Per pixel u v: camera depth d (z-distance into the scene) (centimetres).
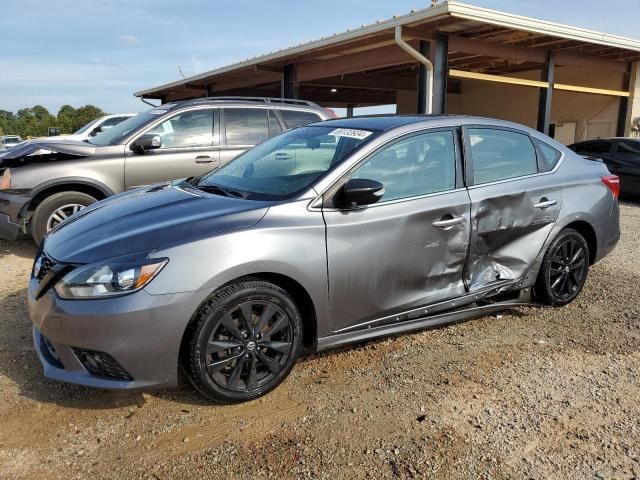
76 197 611
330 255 325
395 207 352
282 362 322
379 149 359
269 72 1529
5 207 592
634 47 1242
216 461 262
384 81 1919
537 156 450
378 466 258
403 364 362
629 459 267
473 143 406
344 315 338
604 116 1576
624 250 689
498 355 378
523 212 418
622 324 439
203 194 363
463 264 388
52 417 298
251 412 304
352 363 363
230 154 696
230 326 299
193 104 692
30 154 611
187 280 282
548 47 1236
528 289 441
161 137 666
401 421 296
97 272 278
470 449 272
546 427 292
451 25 993
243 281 302
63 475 252
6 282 527
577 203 459
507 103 1912
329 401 315
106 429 287
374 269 344
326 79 1764
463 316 400
